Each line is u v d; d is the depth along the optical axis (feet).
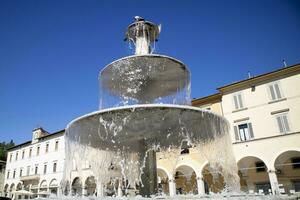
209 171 90.02
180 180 95.91
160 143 32.96
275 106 82.74
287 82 82.64
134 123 26.99
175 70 35.14
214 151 32.07
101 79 36.86
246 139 85.25
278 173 80.02
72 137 29.50
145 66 33.81
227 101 92.94
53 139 139.54
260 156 78.84
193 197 25.08
